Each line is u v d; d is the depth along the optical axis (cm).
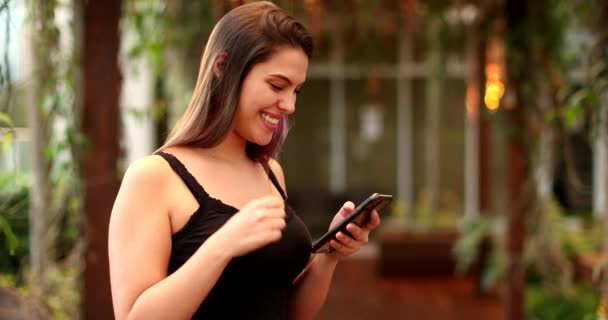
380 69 984
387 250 773
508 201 441
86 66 314
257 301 149
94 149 315
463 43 625
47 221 330
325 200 1008
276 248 150
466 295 674
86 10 312
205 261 129
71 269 343
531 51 417
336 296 675
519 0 418
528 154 430
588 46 330
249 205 131
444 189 984
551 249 484
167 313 130
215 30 153
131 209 142
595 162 757
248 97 148
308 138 1012
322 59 988
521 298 441
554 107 415
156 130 685
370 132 1004
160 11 428
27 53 322
